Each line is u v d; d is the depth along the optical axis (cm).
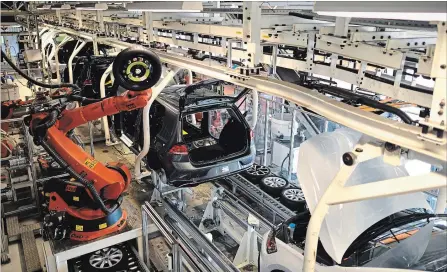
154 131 693
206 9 599
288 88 295
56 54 1278
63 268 504
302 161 348
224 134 697
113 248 550
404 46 274
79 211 520
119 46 759
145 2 386
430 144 198
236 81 352
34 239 606
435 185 212
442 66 186
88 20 1027
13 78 1320
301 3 538
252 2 320
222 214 615
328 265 348
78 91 546
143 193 706
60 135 500
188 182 601
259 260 437
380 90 288
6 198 677
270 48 460
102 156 904
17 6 1216
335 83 402
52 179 553
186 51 630
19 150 710
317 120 771
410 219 377
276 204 614
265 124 768
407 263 329
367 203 364
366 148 245
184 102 596
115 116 844
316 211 272
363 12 182
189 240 505
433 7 159
